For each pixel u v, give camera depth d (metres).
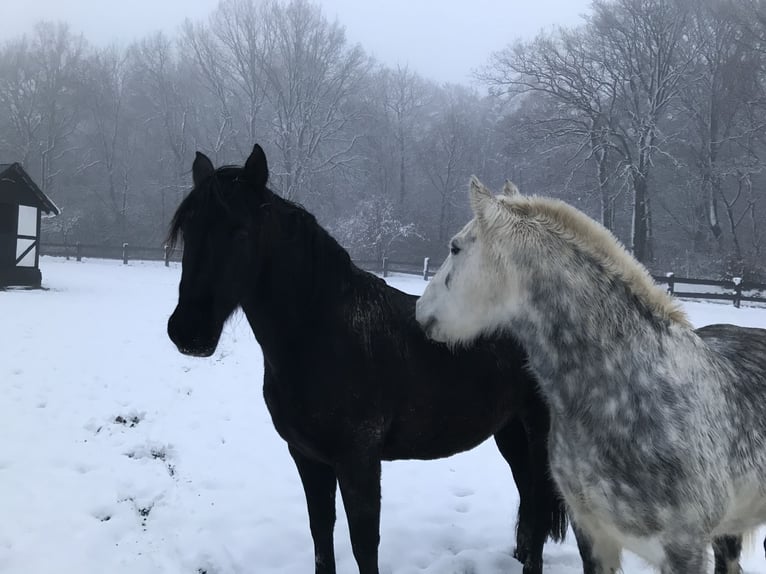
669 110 28.78
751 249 26.78
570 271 2.11
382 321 2.79
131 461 4.98
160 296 15.85
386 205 31.77
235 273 2.45
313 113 34.94
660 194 30.20
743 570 3.38
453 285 2.21
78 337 9.70
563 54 27.81
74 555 3.50
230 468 4.95
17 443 5.14
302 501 4.38
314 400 2.62
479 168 38.22
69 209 40.56
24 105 42.62
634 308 2.10
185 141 39.97
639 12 25.67
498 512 4.26
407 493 4.57
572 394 2.12
